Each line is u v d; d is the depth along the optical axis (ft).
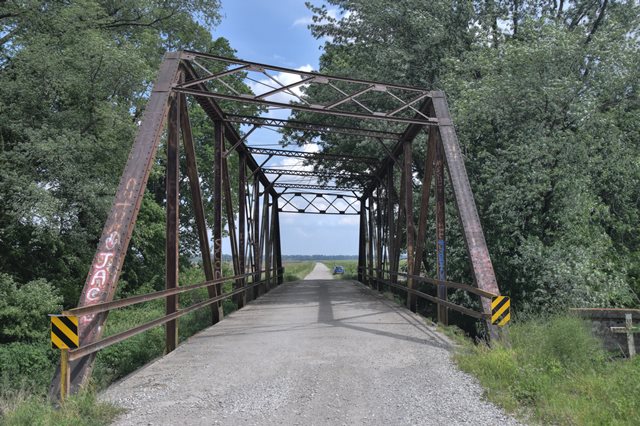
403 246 75.10
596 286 42.80
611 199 52.90
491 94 46.80
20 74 44.60
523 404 17.58
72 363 19.30
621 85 47.96
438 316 38.09
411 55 63.21
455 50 63.67
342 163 82.74
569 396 17.99
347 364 23.86
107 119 47.70
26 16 47.67
